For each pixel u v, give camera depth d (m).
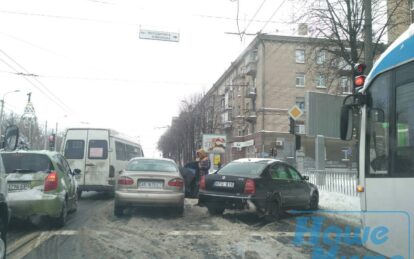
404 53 5.23
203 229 10.18
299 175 13.67
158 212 13.06
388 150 5.43
